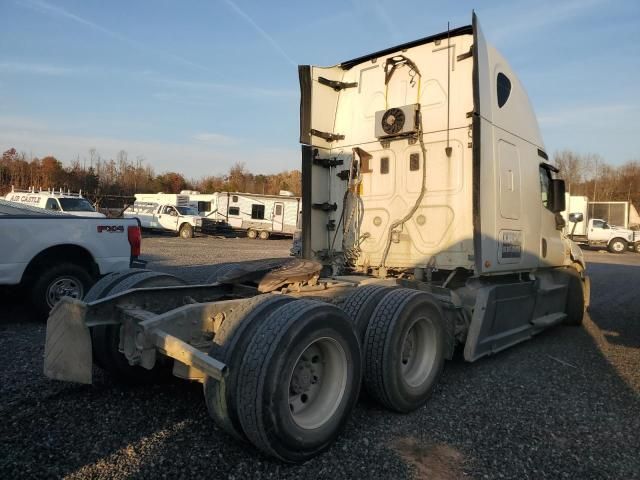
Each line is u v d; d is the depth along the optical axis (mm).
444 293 4895
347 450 3312
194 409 3896
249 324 3135
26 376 4492
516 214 5809
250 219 33094
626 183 65812
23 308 7754
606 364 5578
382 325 3861
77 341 3580
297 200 33438
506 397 4402
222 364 2797
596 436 3633
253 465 3047
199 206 34781
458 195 5285
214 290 4836
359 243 6027
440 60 5551
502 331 5438
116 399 4051
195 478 2867
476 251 4945
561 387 4719
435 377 4289
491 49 5387
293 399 3215
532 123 6465
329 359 3396
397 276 5699
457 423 3807
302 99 6059
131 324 3682
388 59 5945
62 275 6801
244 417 2900
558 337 6988
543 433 3660
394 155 5824
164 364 4504
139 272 4809
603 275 16328
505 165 5574
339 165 6320
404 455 3260
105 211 27422
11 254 6438
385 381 3793
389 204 5824
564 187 6957
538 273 6754
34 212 7887
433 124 5520
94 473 2869
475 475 3027
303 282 4797
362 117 6160
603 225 31656
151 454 3125
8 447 3156
